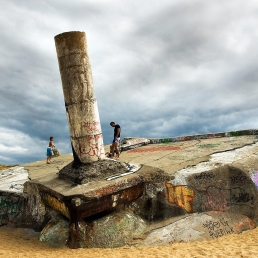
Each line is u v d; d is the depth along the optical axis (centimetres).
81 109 673
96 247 573
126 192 639
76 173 652
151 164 813
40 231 692
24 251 532
